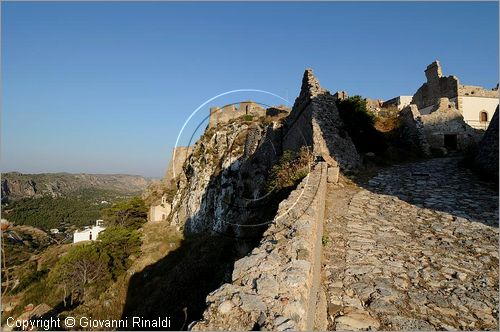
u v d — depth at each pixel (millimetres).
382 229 8797
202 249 17453
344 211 10195
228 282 4027
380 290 5629
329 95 17594
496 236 8281
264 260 4254
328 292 5574
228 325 2963
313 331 4297
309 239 4926
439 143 23766
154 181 52125
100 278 25922
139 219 42750
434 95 31375
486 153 14703
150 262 27219
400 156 20188
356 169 15453
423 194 12242
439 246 7715
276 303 3262
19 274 26578
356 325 4648
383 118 26672
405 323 4727
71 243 37250
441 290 5711
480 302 5340
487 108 28812
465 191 12484
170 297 14305
